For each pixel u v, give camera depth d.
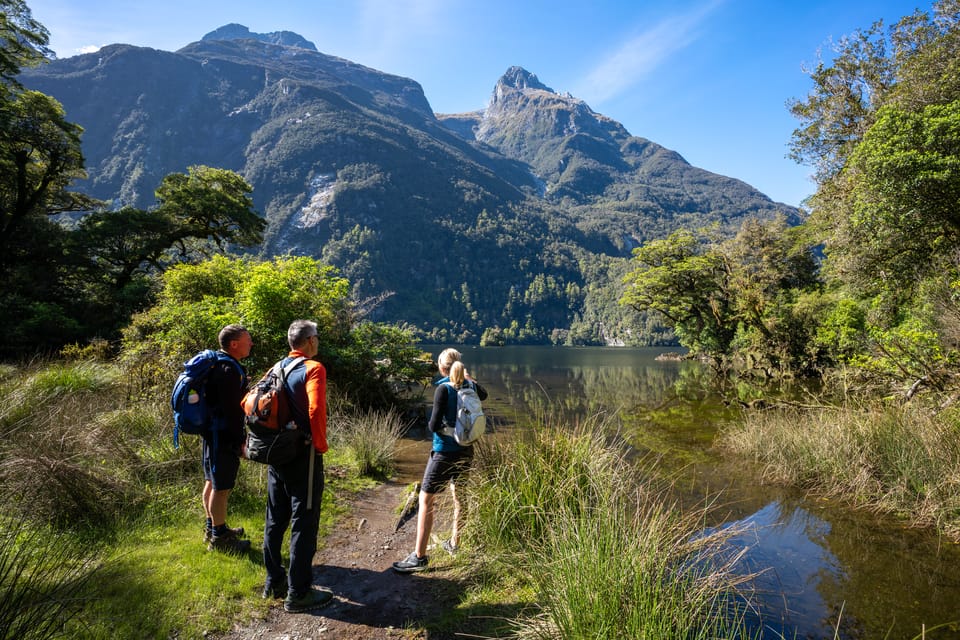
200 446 4.54
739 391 17.03
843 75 17.30
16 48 22.12
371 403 10.23
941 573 3.61
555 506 3.46
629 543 2.62
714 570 2.90
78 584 2.47
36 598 2.18
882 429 5.79
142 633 2.30
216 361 3.29
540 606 2.65
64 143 24.00
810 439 6.55
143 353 8.14
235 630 2.51
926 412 6.26
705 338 36.47
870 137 12.41
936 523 4.48
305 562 2.76
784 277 34.34
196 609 2.60
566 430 4.46
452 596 2.97
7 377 6.14
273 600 2.83
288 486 2.81
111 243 23.80
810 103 18.09
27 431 4.21
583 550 2.61
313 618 2.70
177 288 11.48
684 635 2.25
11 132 21.69
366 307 11.84
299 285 9.79
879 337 13.25
